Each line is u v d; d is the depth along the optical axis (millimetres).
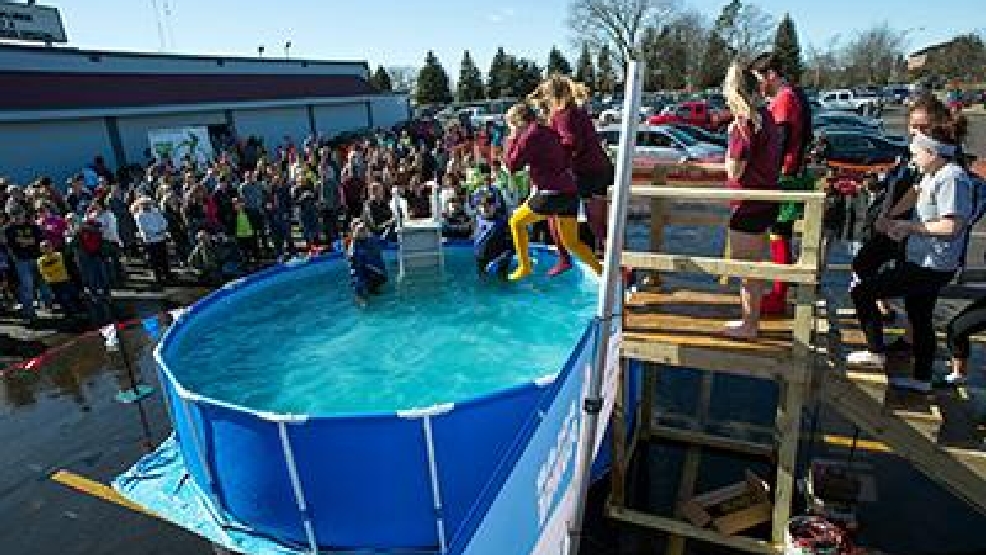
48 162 18188
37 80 19219
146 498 4543
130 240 11969
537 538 3512
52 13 24625
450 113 44781
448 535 3855
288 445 3658
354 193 13805
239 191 12102
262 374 5535
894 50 71250
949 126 3580
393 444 3633
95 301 9852
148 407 6887
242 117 25781
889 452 5281
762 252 4242
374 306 7246
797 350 3861
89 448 6117
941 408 4074
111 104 19969
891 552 4199
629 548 4484
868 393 3797
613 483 4641
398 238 8672
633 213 14672
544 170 6055
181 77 24953
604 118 24844
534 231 10914
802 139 4648
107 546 4773
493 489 3156
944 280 3717
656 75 57406
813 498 4293
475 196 11547
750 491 4664
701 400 6109
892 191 4227
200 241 11359
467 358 5652
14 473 5738
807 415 5906
